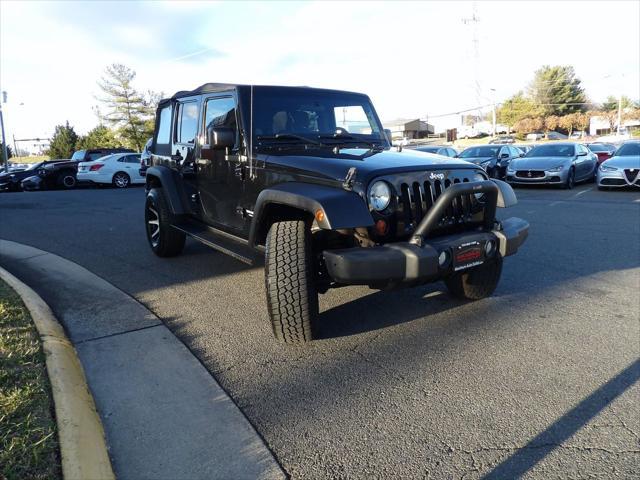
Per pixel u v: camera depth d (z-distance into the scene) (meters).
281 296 3.56
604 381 3.29
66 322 4.32
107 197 16.53
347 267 3.28
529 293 5.09
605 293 5.07
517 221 4.32
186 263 6.41
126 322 4.34
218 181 5.02
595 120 73.81
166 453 2.58
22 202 14.84
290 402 3.07
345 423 2.85
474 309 4.63
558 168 15.07
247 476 2.42
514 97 83.50
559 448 2.61
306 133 4.77
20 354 3.35
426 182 3.82
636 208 10.88
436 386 3.25
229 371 3.47
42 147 96.50
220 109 4.94
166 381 3.31
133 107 50.12
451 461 2.52
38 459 2.33
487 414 2.93
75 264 6.41
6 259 6.77
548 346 3.82
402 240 3.72
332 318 4.43
